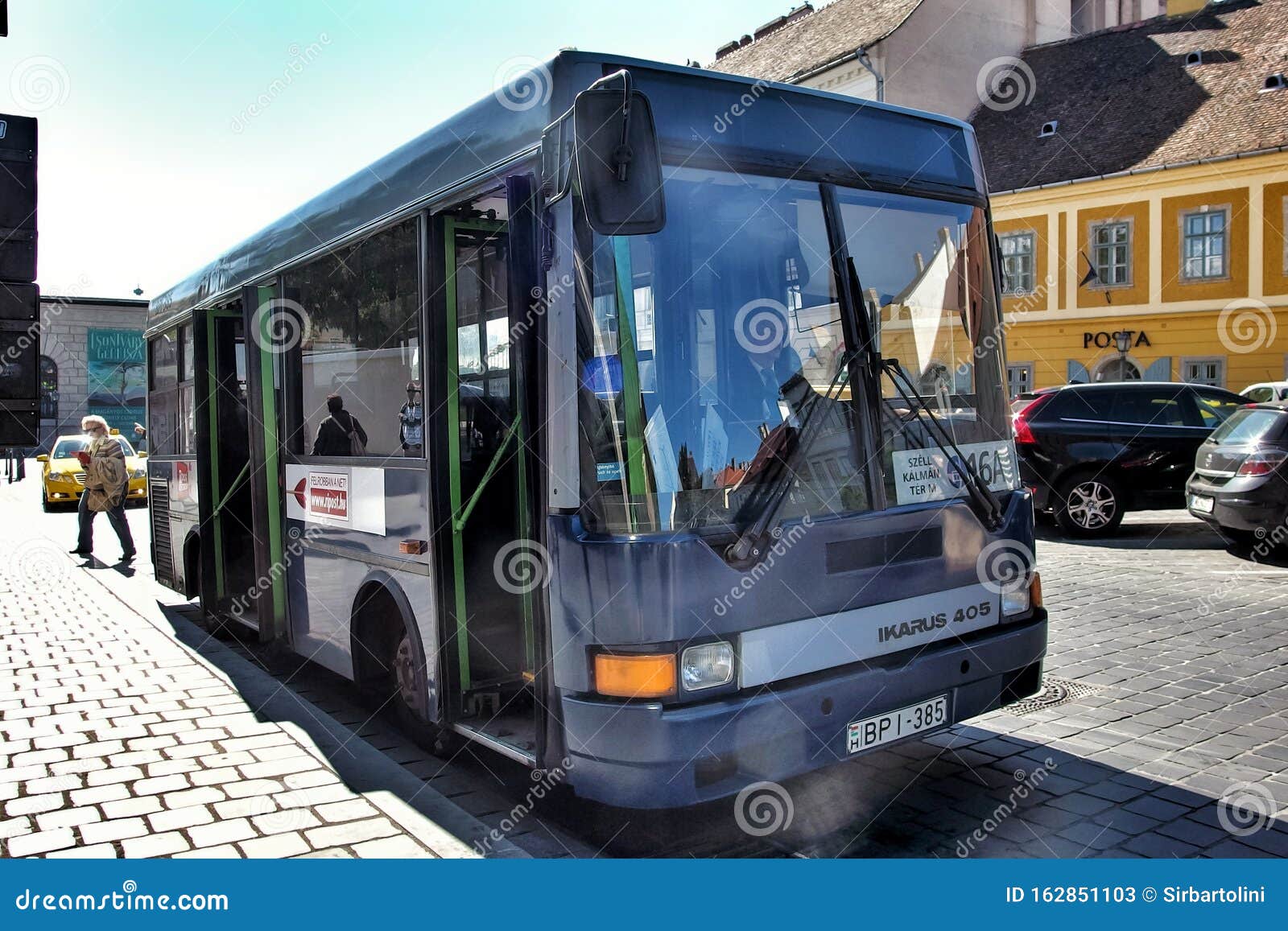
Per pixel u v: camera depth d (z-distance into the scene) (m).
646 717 3.59
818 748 3.88
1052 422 12.95
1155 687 6.21
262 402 7.05
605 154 3.47
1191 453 12.52
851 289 4.32
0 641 8.07
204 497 8.27
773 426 3.99
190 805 4.57
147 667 7.18
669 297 3.89
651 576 3.63
